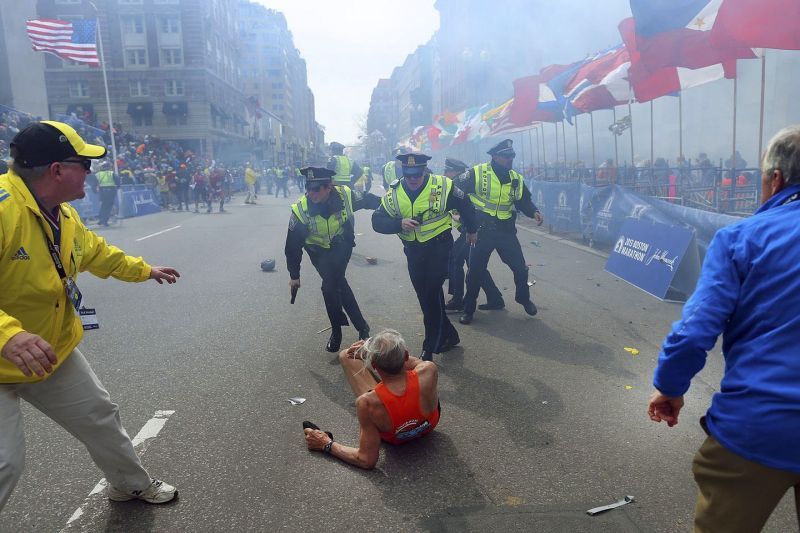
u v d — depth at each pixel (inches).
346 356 145.6
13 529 103.3
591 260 375.9
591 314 245.3
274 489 116.0
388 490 115.4
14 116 861.2
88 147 88.6
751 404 62.2
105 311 260.4
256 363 189.8
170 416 149.9
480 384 169.9
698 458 69.2
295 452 130.7
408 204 180.9
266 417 149.0
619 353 195.9
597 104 490.9
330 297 194.5
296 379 175.5
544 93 550.3
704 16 276.8
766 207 69.1
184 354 199.6
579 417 147.4
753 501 64.1
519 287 234.4
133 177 847.7
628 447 131.8
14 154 84.5
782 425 60.0
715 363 184.2
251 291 299.9
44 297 85.7
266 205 1065.5
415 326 232.4
